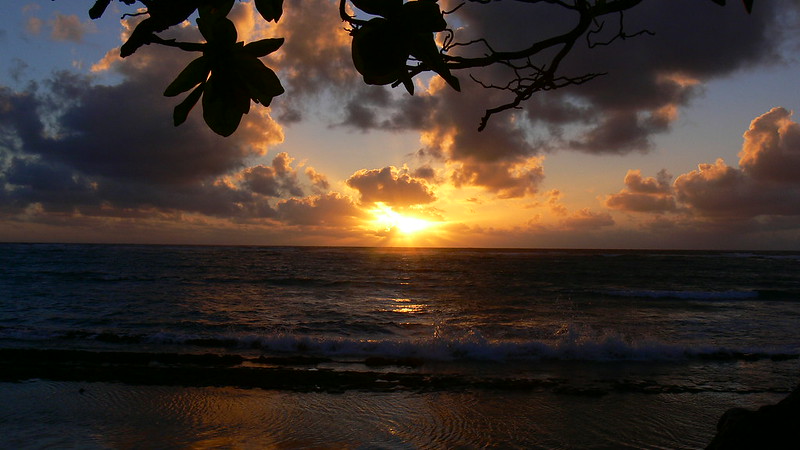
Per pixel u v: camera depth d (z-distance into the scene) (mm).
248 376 10227
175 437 7480
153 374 10297
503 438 7516
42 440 7316
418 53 483
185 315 18359
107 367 10766
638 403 8961
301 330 15797
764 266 52688
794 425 3072
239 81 503
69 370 10461
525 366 11461
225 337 13781
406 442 7367
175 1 496
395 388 9672
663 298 25594
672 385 9953
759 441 3143
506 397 9242
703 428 7871
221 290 26906
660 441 7418
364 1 475
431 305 22125
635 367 11391
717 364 11664
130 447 7133
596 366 11477
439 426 7930
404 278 35531
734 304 23438
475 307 21578
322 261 56375
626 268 47094
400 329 16172
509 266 49062
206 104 503
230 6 504
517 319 18438
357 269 44125
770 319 18875
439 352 12531
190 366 11062
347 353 12500
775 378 10523
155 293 24828
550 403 8945
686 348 12672
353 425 7961
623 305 22641
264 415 8336
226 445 7219
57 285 27750
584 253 92312
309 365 11383
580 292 27625
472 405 8836
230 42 500
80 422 7957
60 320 16938
